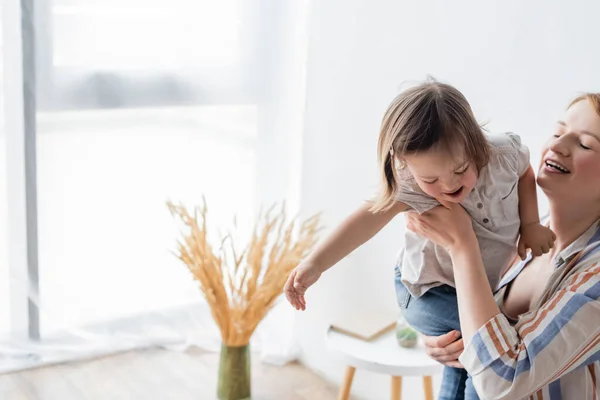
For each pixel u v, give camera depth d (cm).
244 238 336
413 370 232
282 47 319
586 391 149
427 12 250
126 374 319
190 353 339
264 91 325
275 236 331
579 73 205
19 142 293
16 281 306
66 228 308
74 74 295
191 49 313
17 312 310
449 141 141
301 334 337
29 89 289
